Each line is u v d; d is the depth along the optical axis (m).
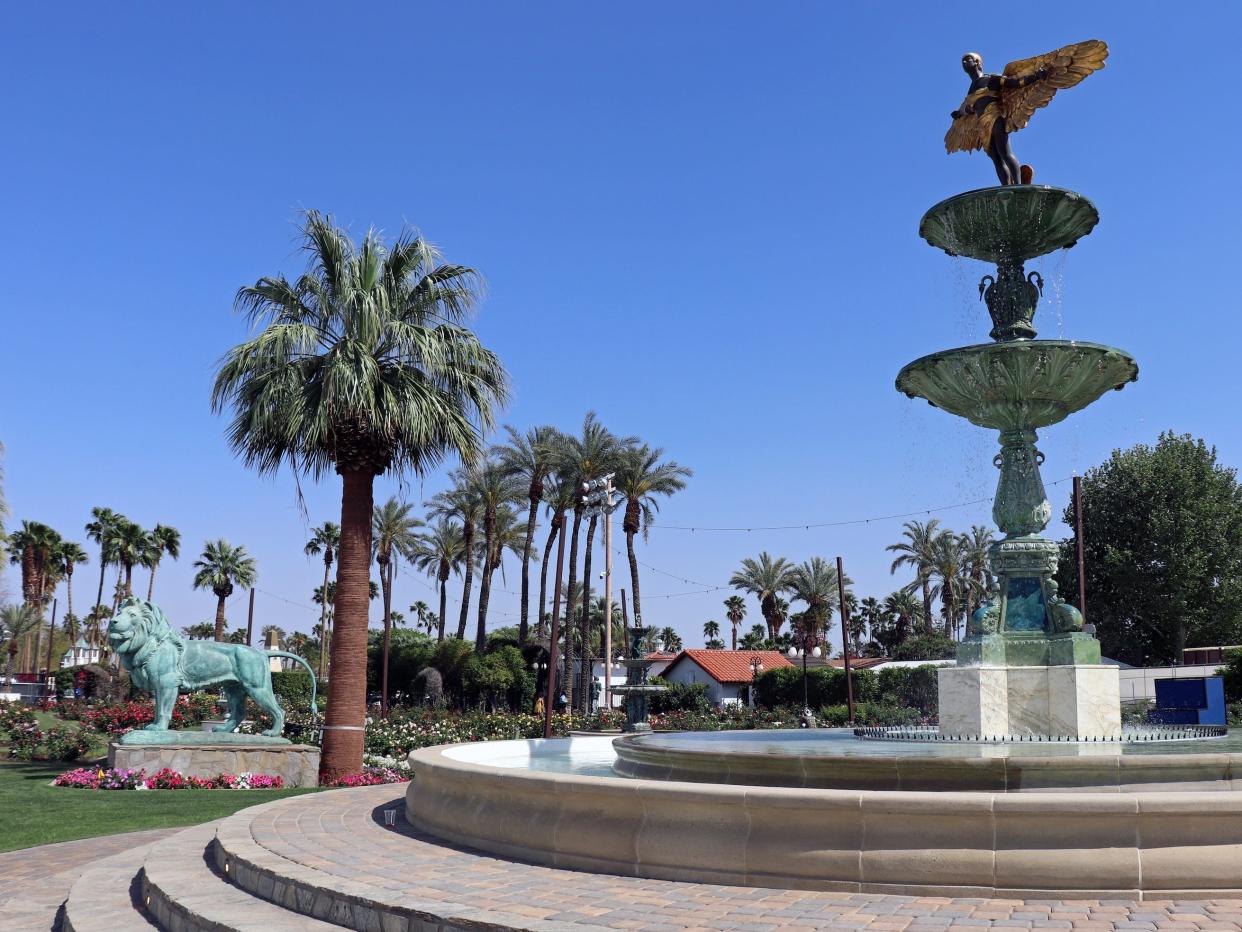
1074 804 5.98
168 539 74.19
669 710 55.19
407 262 19.47
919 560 67.94
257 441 18.77
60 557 73.19
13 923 8.14
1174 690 21.73
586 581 52.84
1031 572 10.87
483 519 56.09
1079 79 11.35
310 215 18.97
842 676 50.31
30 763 22.23
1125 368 10.89
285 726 24.77
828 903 5.93
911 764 7.46
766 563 73.69
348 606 18.80
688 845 6.74
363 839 8.71
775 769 8.05
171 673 18.19
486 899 6.19
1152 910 5.59
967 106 11.99
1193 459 47.16
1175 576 45.12
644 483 51.59
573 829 7.32
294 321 19.03
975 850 6.08
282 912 6.79
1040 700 10.26
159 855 9.14
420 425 18.31
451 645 51.81
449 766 8.63
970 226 11.31
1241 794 6.05
